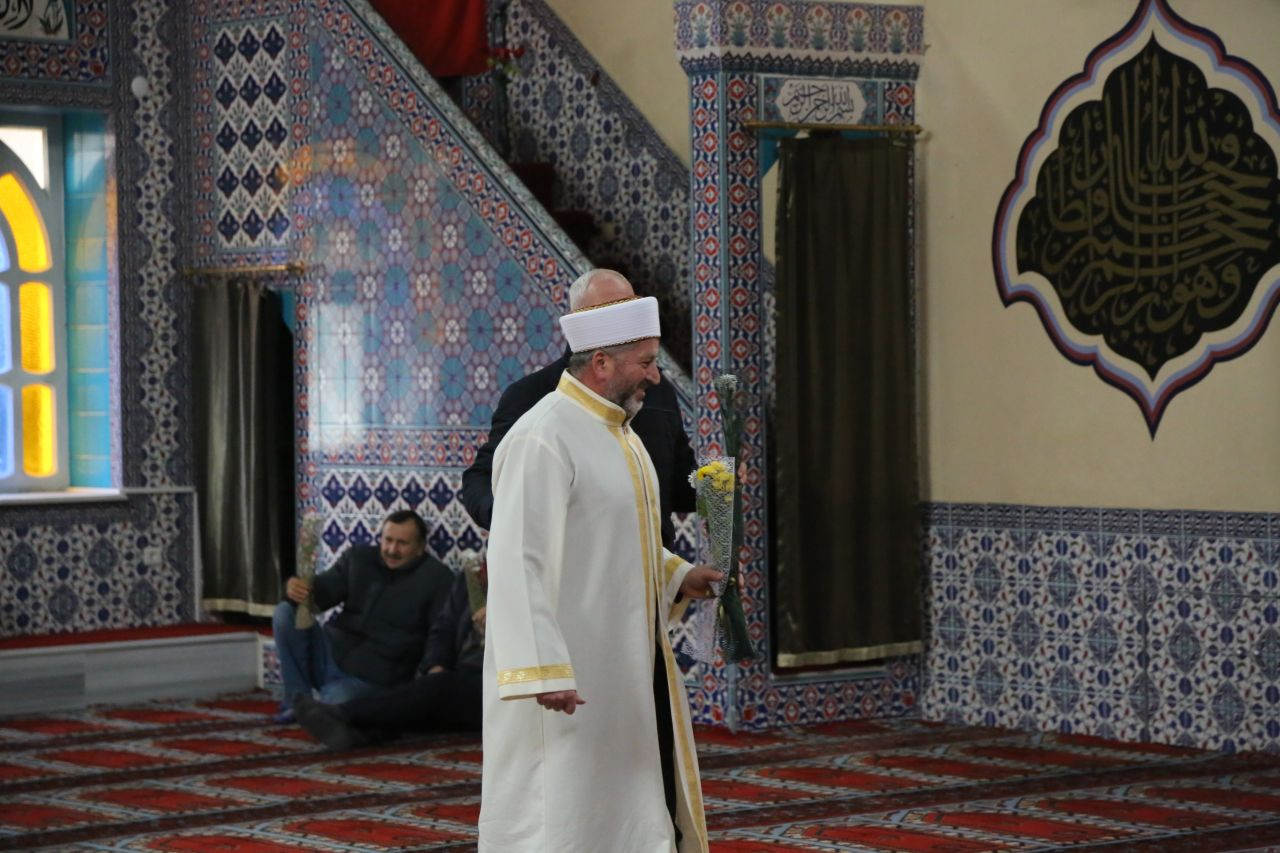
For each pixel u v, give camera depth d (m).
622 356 5.54
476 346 10.91
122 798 8.56
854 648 10.02
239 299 12.00
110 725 10.72
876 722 10.15
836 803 8.10
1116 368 9.45
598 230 12.05
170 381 12.39
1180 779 8.49
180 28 12.33
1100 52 9.48
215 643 11.91
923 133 10.20
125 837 7.73
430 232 11.11
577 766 5.36
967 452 10.09
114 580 12.21
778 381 9.83
